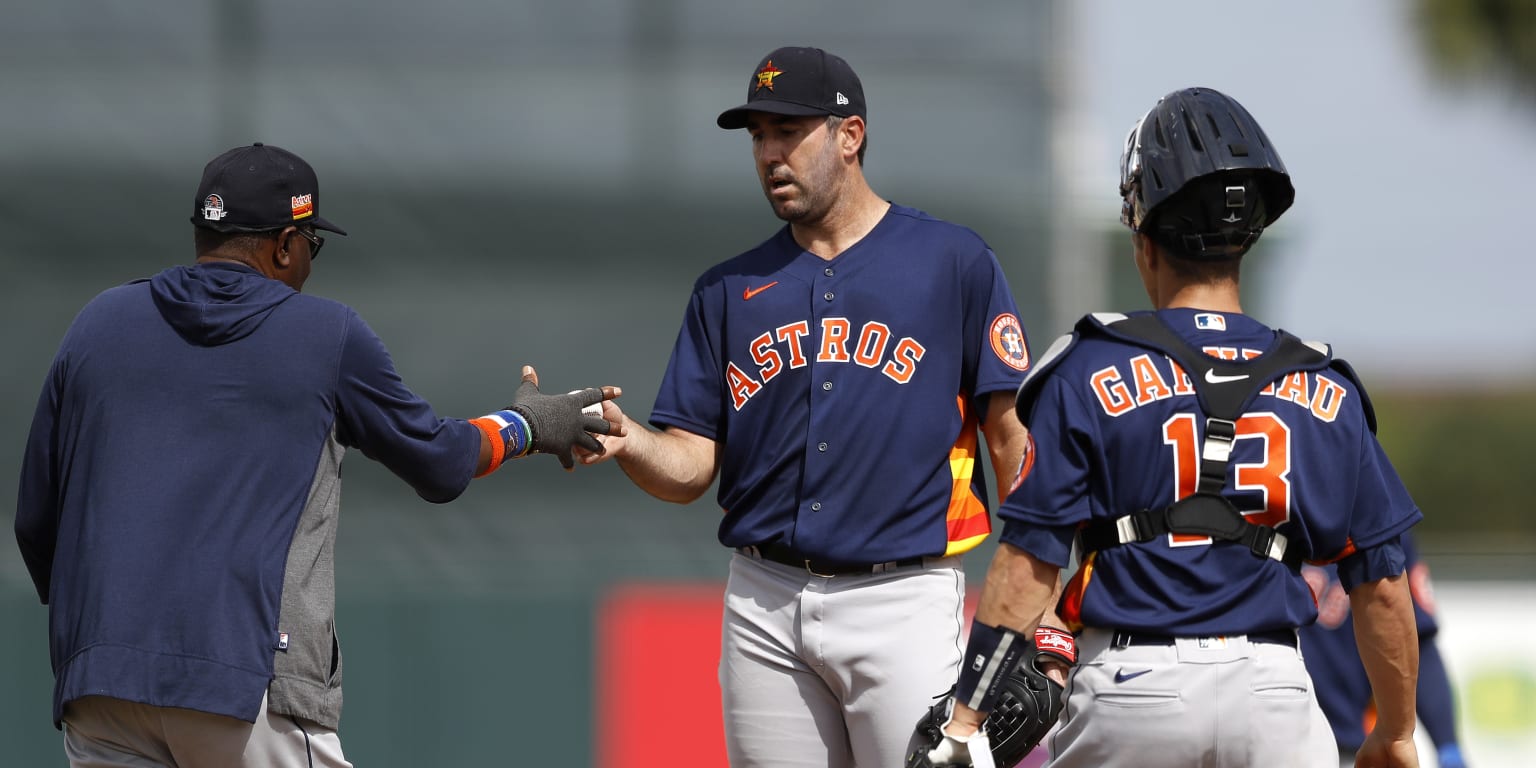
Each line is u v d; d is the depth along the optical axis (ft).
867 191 50.26
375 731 94.63
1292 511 36.94
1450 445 281.13
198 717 40.09
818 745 48.70
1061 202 102.27
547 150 106.01
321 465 42.04
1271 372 37.40
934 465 47.98
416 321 104.17
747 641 48.96
